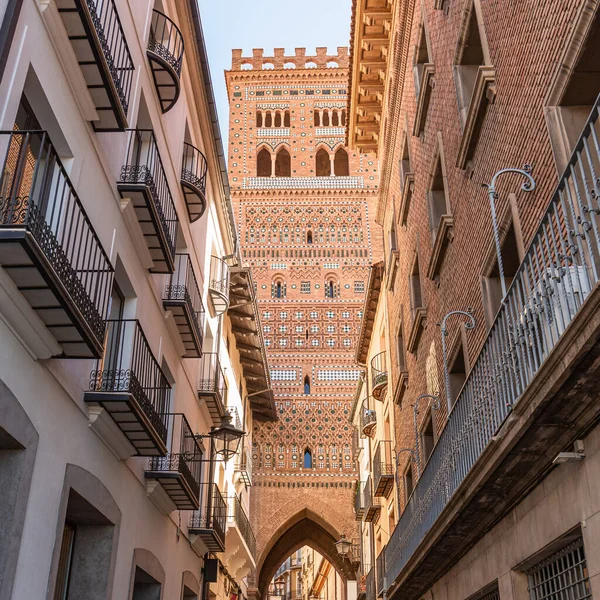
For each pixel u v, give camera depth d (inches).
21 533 338.3
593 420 292.4
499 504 395.9
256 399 1628.9
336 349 1840.6
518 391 330.3
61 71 390.9
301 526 1867.6
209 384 853.8
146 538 584.1
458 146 561.0
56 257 330.3
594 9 307.3
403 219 873.5
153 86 603.8
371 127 1125.1
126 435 478.0
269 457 1728.6
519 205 405.7
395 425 997.8
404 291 909.8
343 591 1993.1
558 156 346.9
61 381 394.0
